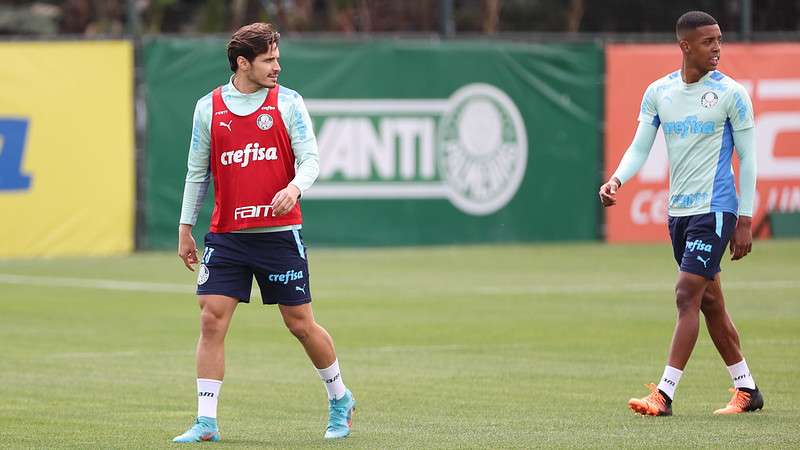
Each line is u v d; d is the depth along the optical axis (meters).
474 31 132.50
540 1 134.12
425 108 86.62
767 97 89.69
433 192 86.94
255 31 28.08
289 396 35.91
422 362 42.09
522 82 88.25
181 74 83.06
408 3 125.25
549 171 88.94
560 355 43.41
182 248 29.12
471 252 83.88
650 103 32.44
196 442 28.80
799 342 45.28
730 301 58.22
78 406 34.25
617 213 89.69
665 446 27.75
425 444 28.41
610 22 131.00
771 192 89.81
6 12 130.00
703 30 31.25
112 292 63.94
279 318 53.94
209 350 28.80
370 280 68.81
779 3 109.81
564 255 81.75
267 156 28.25
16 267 75.94
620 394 35.56
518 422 31.23
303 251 28.84
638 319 52.81
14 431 30.56
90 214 81.56
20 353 44.69
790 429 29.69
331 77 85.06
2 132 79.56
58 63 80.50
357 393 36.09
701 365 40.25
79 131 81.06
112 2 128.12
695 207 31.56
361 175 85.88
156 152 82.81
